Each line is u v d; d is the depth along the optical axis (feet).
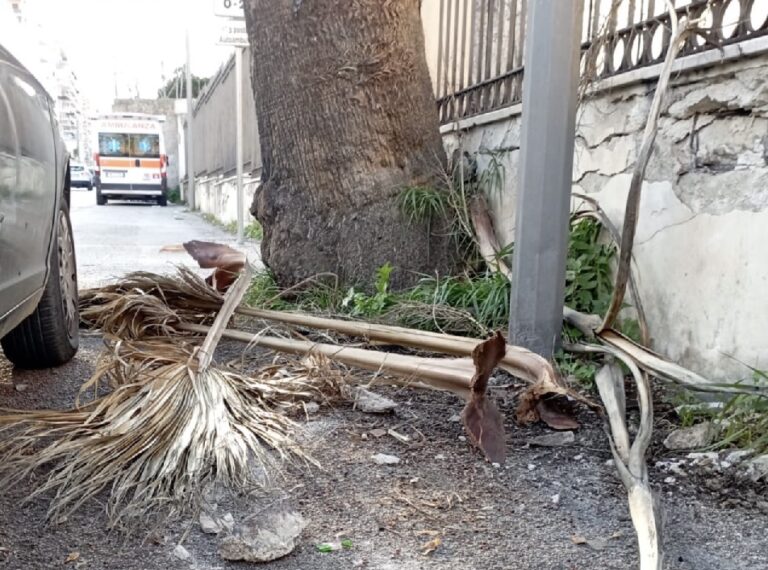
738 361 10.34
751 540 7.24
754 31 10.24
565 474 8.72
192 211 77.15
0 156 8.11
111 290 15.21
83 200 107.14
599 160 14.19
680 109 11.69
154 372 9.80
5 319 8.55
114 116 91.45
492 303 14.30
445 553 6.99
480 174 18.67
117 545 7.00
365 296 15.93
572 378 11.35
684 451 9.11
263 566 6.72
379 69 16.34
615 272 13.37
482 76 19.51
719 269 10.79
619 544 7.20
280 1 16.31
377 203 16.66
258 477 8.38
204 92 76.07
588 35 14.84
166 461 8.00
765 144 10.16
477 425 8.74
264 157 17.89
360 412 10.69
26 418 8.99
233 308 11.78
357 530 7.38
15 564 6.59
